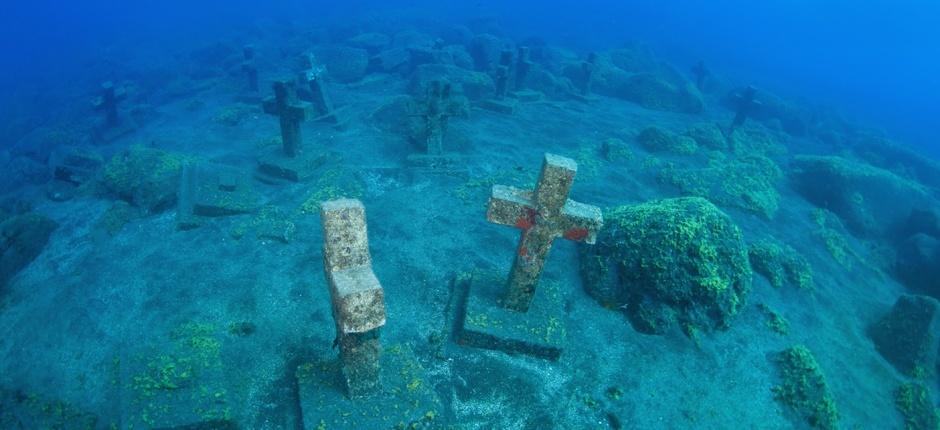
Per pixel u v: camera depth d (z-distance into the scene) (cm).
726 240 946
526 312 847
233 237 1069
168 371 711
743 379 845
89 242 1077
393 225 1152
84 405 707
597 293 955
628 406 761
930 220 1516
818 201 1695
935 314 988
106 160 1587
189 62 3134
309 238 1082
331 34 3656
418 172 1430
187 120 1980
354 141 1641
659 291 903
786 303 1068
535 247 760
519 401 743
